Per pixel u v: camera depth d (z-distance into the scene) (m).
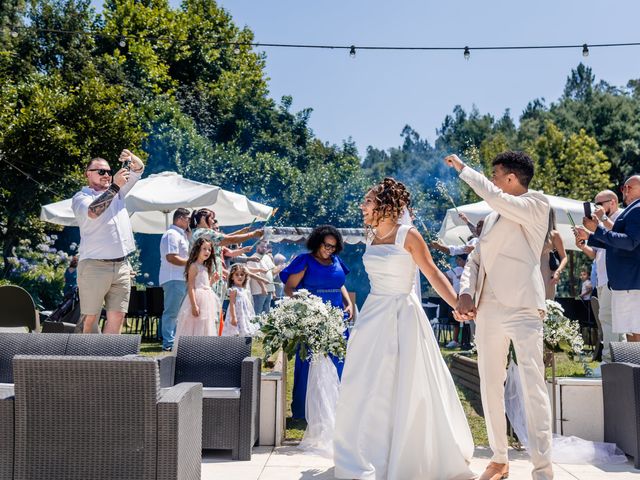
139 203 9.78
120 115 21.83
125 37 34.78
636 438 4.87
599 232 5.93
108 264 6.15
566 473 4.76
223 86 40.94
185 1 43.06
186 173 29.44
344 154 42.75
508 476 4.60
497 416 4.40
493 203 4.11
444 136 72.44
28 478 3.39
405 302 4.50
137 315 11.86
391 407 4.38
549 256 7.70
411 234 4.50
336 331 5.64
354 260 25.06
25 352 5.17
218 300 8.12
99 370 3.36
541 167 39.69
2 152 19.30
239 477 4.57
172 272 9.72
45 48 27.42
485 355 4.37
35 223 20.95
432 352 4.49
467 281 4.46
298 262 6.40
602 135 47.25
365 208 4.57
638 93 55.03
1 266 18.31
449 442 4.32
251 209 11.96
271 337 5.62
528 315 4.21
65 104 20.94
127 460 3.38
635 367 4.88
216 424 5.05
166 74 36.59
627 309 6.33
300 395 6.31
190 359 5.66
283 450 5.38
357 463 4.33
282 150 40.06
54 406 3.39
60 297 17.48
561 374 7.64
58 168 20.22
